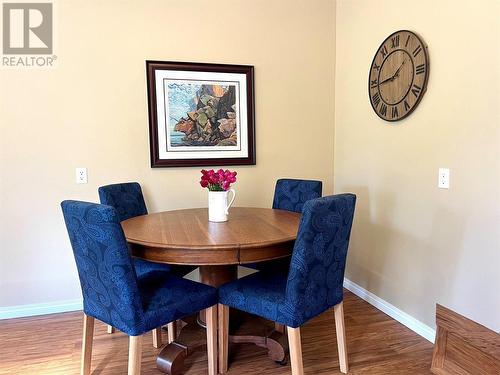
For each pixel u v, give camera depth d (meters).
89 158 2.84
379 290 2.85
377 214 2.85
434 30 2.23
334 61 3.37
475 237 2.02
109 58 2.82
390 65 2.61
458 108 2.09
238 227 2.12
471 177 2.03
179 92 2.97
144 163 2.95
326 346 2.31
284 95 3.26
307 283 1.74
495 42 1.87
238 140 3.16
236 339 2.18
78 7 2.73
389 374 2.02
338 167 3.39
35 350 2.29
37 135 2.72
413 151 2.45
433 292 2.33
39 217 2.77
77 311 2.87
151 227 2.12
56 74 2.72
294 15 3.22
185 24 2.96
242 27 3.10
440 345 2.05
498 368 1.76
